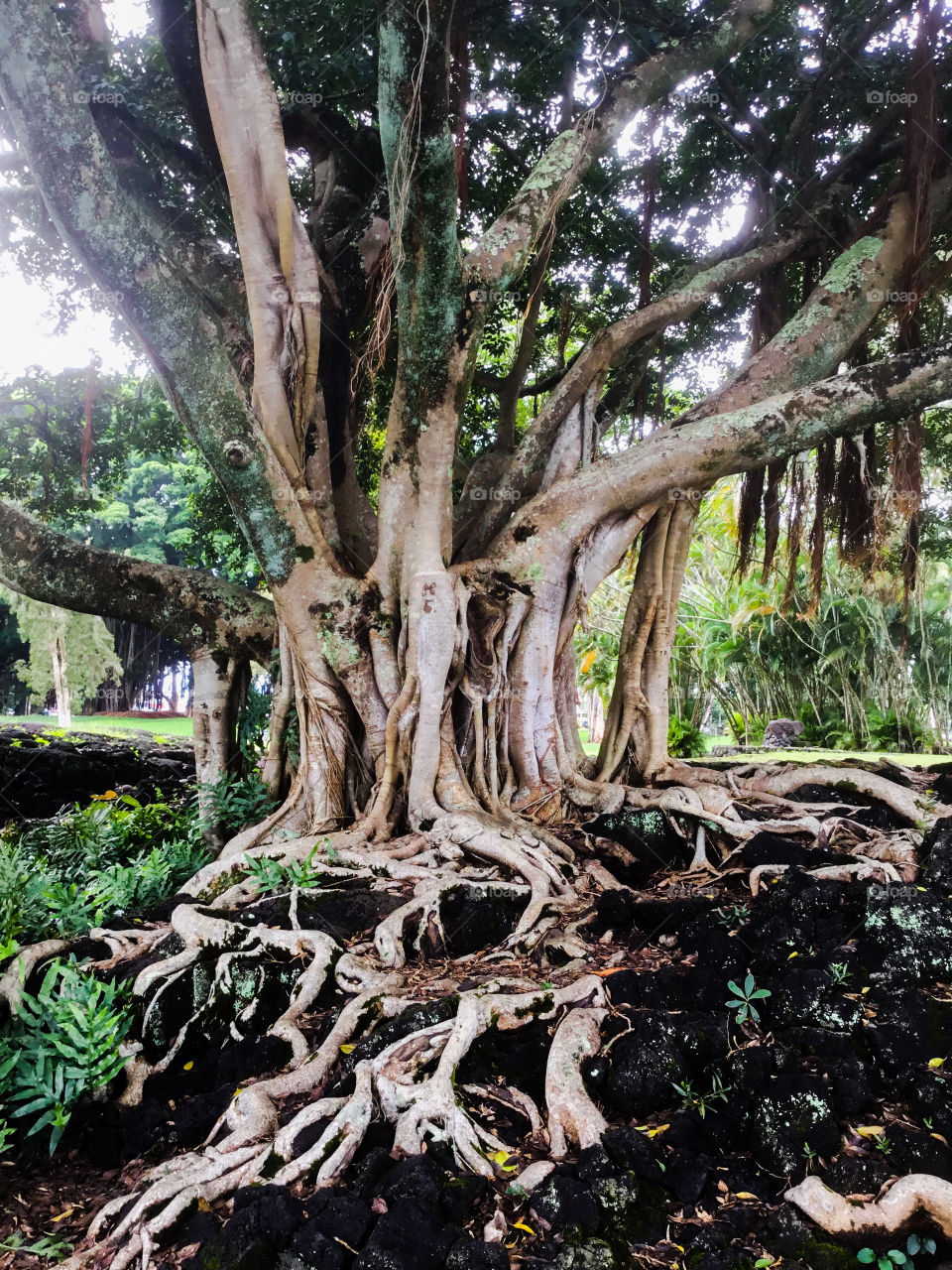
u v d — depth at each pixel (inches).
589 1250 127.3
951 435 560.1
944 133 375.9
